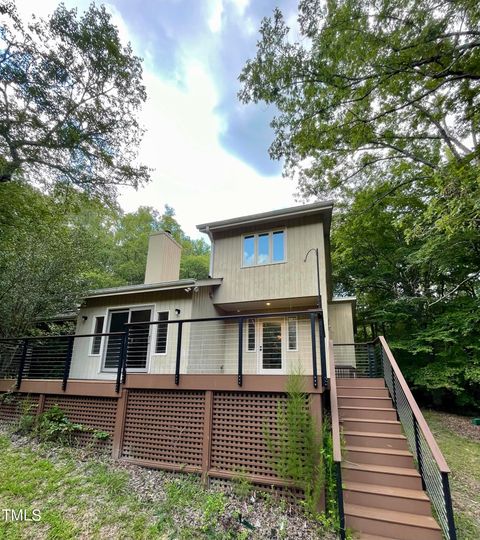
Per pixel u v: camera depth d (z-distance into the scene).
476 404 9.45
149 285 8.26
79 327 9.23
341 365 9.28
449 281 11.14
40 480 3.94
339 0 6.85
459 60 7.10
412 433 4.13
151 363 7.99
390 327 12.70
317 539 3.07
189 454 4.41
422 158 10.72
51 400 5.76
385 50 7.07
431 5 6.44
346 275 15.13
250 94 8.26
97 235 17.14
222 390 4.47
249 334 8.85
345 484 3.80
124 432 4.91
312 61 7.50
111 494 3.70
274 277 8.48
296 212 8.48
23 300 7.61
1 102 8.52
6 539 2.88
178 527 3.17
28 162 9.41
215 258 9.40
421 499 3.42
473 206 5.95
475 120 8.58
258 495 3.77
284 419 4.00
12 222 8.34
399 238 12.57
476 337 9.46
